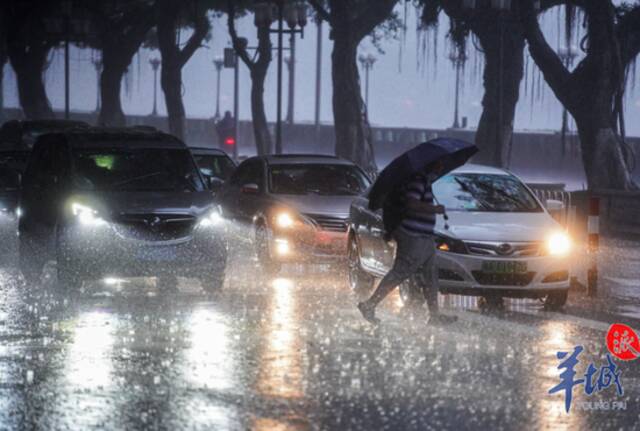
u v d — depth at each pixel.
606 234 60.38
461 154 29.59
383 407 19.50
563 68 81.06
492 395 20.56
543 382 21.77
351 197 42.97
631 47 84.94
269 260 41.38
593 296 35.91
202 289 36.06
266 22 84.88
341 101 93.25
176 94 119.81
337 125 93.56
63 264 34.78
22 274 39.75
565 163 167.62
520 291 32.16
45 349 24.59
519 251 32.28
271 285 37.38
